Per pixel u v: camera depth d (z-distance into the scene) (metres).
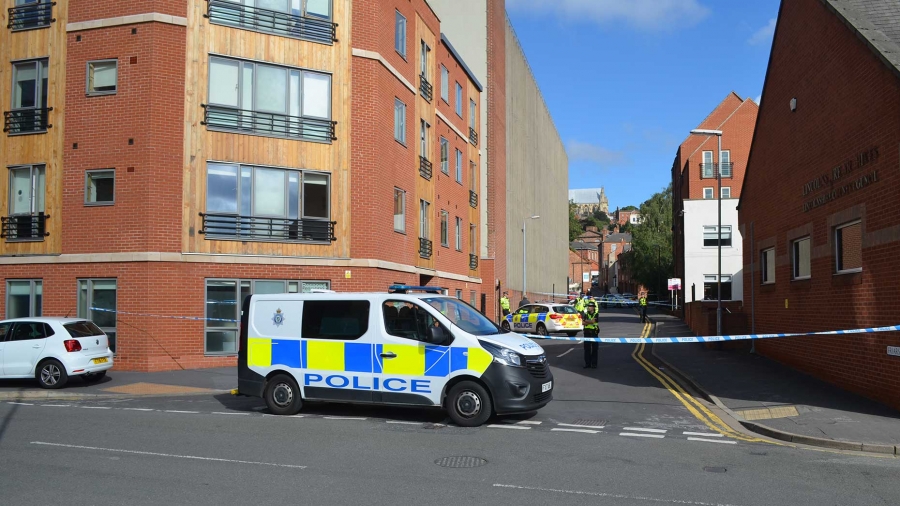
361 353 11.17
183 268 18.81
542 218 65.38
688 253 45.00
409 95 24.59
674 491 6.88
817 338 14.67
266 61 20.11
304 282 20.31
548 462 8.14
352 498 6.58
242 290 19.59
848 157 12.97
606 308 89.88
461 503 6.42
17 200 19.72
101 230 18.81
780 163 17.33
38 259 19.19
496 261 41.69
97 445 9.09
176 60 19.03
